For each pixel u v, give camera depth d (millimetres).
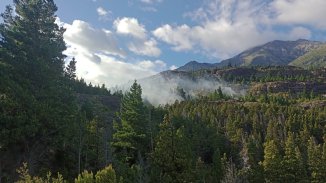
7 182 35594
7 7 45531
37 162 40000
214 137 92562
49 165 41312
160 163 49000
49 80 41906
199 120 121125
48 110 38656
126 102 56781
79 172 40031
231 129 114625
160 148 49719
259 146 93312
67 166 42438
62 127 39625
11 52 41688
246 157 69562
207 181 55125
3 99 35719
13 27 43406
